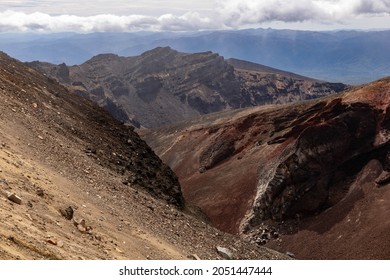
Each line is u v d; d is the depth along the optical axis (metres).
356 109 92.19
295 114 126.81
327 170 89.38
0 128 22.69
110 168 34.69
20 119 28.02
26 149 22.38
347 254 72.31
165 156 158.12
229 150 134.00
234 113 173.50
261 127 132.38
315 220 84.81
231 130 138.88
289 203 88.50
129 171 38.41
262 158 114.19
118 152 42.03
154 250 19.00
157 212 28.89
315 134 91.31
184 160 146.00
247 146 130.75
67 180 21.86
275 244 84.75
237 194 105.81
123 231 19.14
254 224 92.06
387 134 88.94
